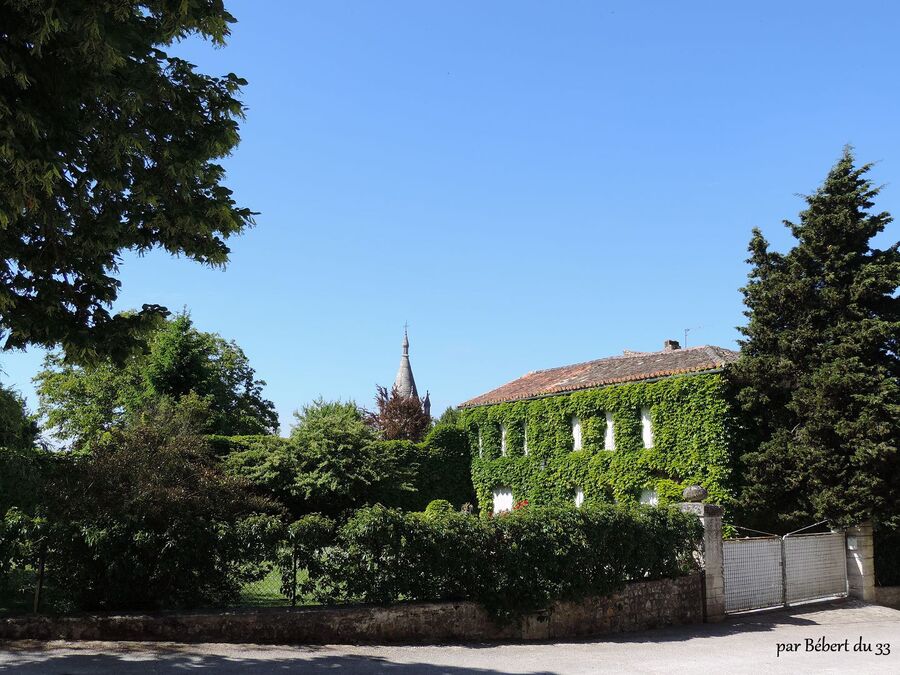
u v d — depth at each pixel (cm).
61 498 1213
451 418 6500
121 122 872
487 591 1285
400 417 5703
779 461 2206
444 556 1259
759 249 2441
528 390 3497
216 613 1114
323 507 3072
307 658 1022
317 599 1208
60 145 836
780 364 2270
